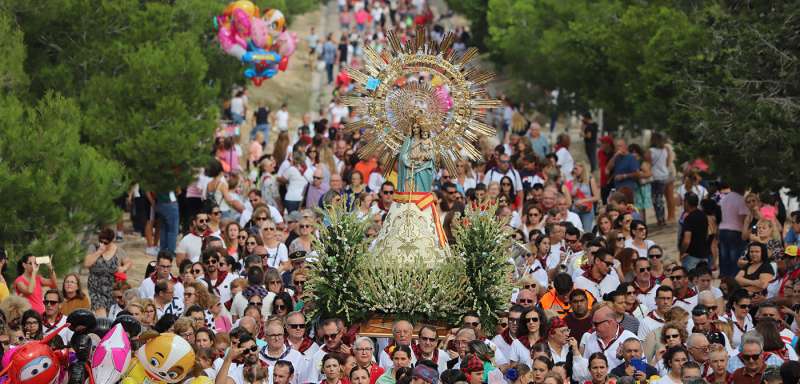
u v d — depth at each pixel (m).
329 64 115.75
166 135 51.25
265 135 83.69
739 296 34.47
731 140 48.78
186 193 54.00
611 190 58.22
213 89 55.06
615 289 35.53
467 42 127.75
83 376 27.48
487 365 29.11
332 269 34.25
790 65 50.12
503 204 43.94
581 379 30.59
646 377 30.20
